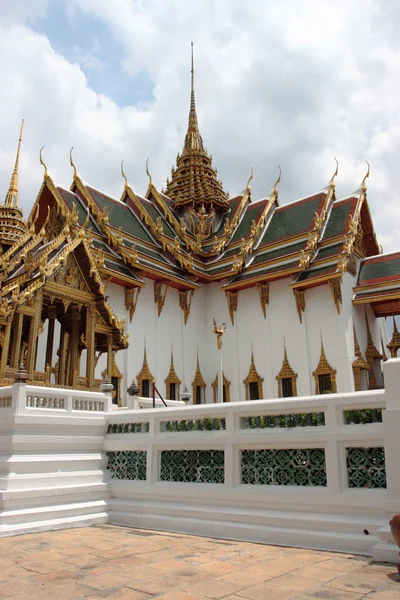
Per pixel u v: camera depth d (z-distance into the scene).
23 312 11.22
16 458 7.79
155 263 30.12
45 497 7.70
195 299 32.66
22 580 4.70
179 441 8.09
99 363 24.25
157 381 28.25
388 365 6.11
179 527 7.42
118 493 8.57
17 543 6.45
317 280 27.61
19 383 8.37
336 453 6.52
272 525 6.67
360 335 28.55
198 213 38.22
